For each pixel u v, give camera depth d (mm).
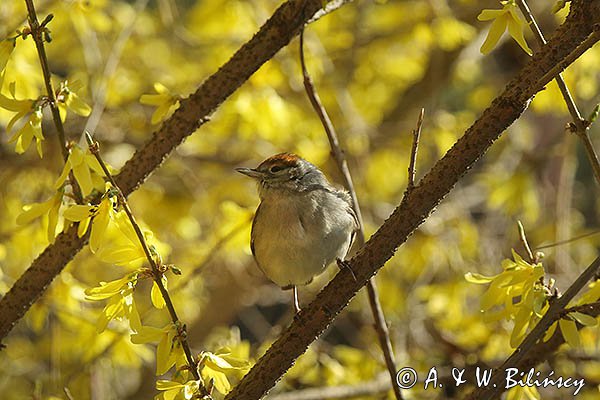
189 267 12430
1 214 12906
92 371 10070
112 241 7121
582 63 11664
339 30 14078
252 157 13680
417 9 13789
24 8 11062
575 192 17266
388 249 6148
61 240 7562
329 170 13438
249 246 9875
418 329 12531
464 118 14273
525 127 14492
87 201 6566
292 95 13273
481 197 14969
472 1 14219
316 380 10562
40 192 12414
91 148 6055
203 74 13180
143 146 7863
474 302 13281
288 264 8180
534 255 6535
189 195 13594
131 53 13508
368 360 10219
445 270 13461
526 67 6031
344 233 8250
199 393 5594
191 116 7812
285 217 8062
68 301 9172
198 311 13820
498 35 6023
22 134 6523
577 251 14711
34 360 12961
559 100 11547
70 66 14562
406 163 14562
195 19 12477
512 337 6160
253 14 12367
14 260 11188
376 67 14297
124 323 9109
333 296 6188
